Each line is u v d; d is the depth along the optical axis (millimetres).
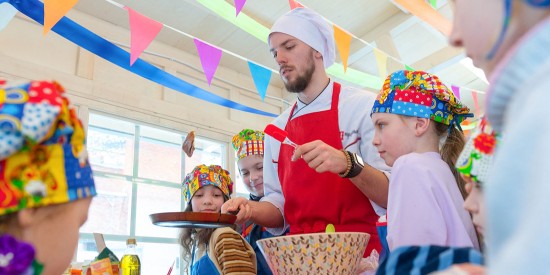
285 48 1578
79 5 4250
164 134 4875
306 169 1420
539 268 272
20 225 563
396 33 4664
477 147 616
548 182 287
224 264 1354
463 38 438
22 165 564
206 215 1163
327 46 1651
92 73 4215
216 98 2832
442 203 879
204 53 2240
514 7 384
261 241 990
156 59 4672
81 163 645
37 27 3988
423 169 908
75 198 613
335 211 1330
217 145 5141
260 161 2094
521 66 350
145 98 4527
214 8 2467
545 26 350
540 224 281
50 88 600
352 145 1439
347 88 1579
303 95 1597
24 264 550
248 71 5445
